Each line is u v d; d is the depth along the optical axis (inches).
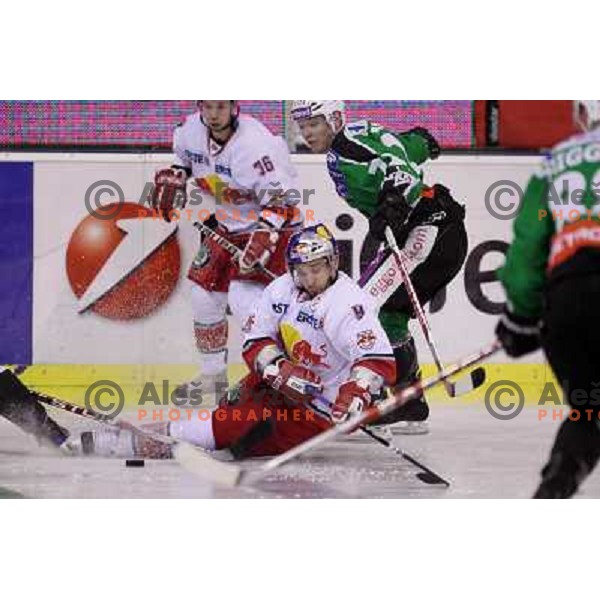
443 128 754.8
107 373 773.9
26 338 773.9
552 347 620.7
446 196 759.7
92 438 751.1
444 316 767.7
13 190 768.3
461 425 773.3
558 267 620.1
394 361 727.1
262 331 731.4
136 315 772.0
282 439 738.2
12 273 772.0
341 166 754.8
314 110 751.7
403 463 739.4
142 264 770.8
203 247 769.6
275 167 756.6
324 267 719.7
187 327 773.3
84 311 772.6
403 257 761.6
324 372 730.2
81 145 767.1
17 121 764.6
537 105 749.3
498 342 660.7
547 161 637.3
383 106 754.8
